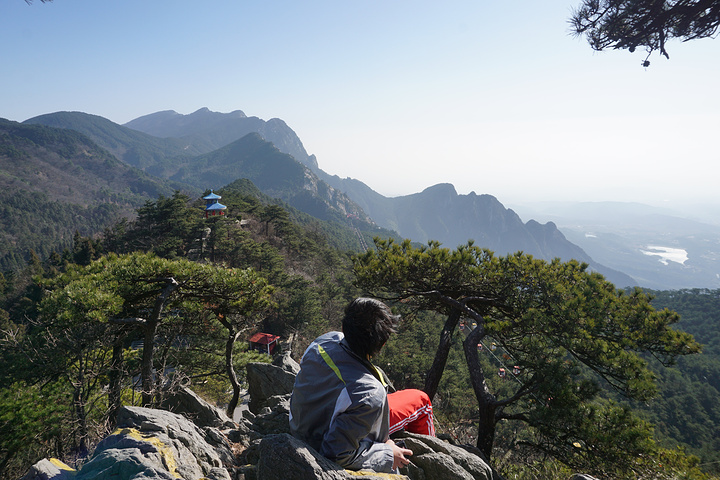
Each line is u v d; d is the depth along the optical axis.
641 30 6.13
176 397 12.97
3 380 13.38
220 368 18.31
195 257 74.00
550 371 8.16
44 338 13.80
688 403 101.31
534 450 9.23
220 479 3.21
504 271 11.14
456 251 11.66
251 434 6.40
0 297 95.00
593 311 8.66
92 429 12.48
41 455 13.35
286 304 62.03
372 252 12.14
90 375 13.16
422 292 12.15
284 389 12.38
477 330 10.66
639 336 8.21
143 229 81.38
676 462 7.85
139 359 16.17
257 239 105.75
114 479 2.15
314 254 114.44
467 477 3.57
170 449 3.25
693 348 7.77
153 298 14.42
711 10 5.57
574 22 6.63
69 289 11.73
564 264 10.92
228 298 14.25
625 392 8.15
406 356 53.25
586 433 7.61
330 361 1.99
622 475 7.52
